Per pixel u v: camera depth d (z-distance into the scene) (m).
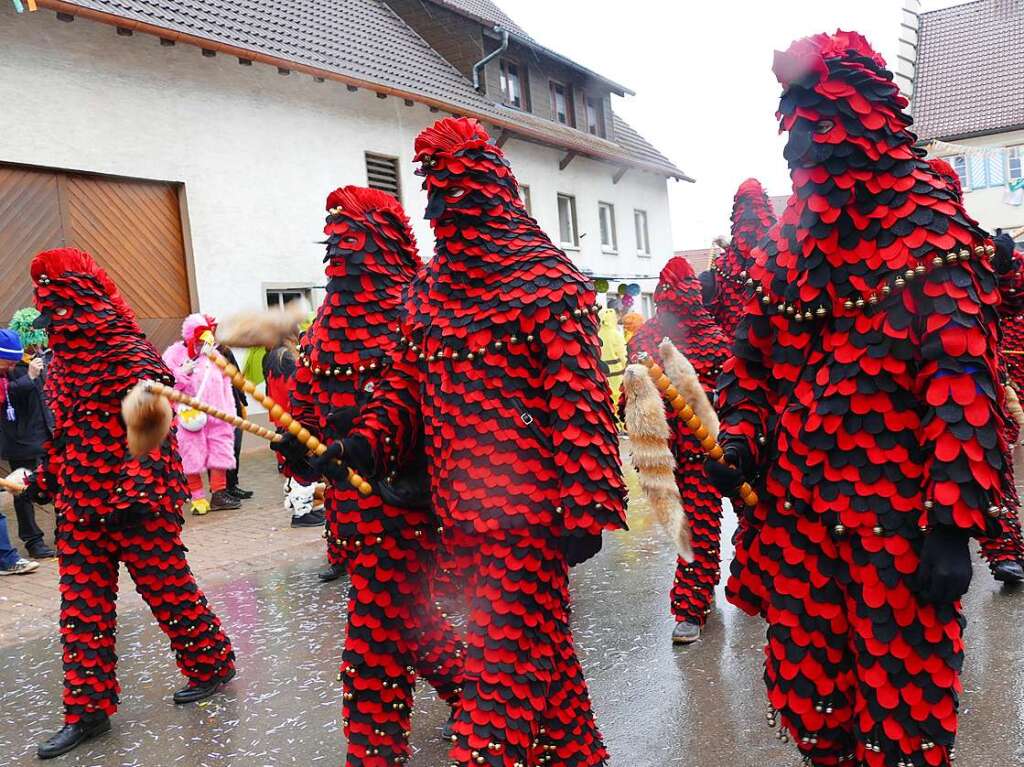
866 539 2.10
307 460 2.65
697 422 2.34
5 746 3.77
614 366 12.26
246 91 12.83
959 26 25.86
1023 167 22.36
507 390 2.52
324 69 13.44
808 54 2.08
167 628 4.00
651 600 5.07
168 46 11.80
